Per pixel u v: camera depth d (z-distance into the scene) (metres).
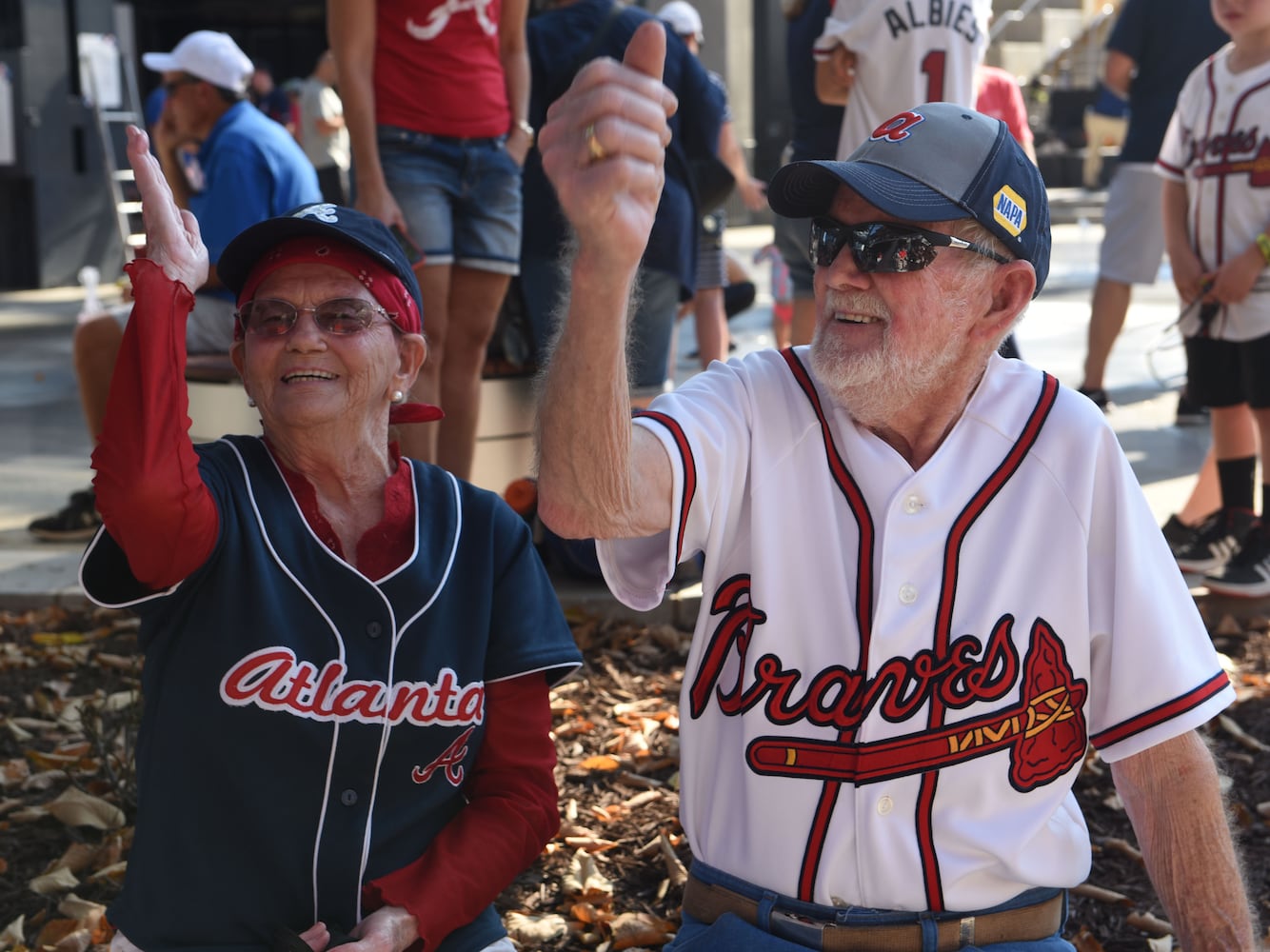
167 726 2.03
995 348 2.02
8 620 4.85
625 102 1.53
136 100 17.83
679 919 3.06
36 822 3.46
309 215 2.14
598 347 1.71
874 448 2.01
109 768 3.47
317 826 2.05
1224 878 2.06
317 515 2.11
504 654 2.20
